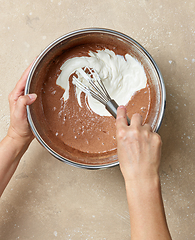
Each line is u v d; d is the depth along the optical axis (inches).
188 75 40.0
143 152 23.7
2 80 40.9
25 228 40.5
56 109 33.9
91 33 30.6
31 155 40.6
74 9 40.6
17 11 40.9
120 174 40.2
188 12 40.3
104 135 34.0
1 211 40.6
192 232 39.4
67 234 40.1
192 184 39.8
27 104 30.1
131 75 34.0
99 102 34.4
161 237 21.5
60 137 33.6
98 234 39.9
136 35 40.3
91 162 31.9
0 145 34.8
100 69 33.6
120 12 40.5
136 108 33.7
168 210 39.9
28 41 40.8
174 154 40.0
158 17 40.3
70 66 33.5
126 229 39.8
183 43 40.1
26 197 40.6
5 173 34.4
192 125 39.9
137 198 23.2
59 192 40.4
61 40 30.1
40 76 32.7
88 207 40.2
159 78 30.3
